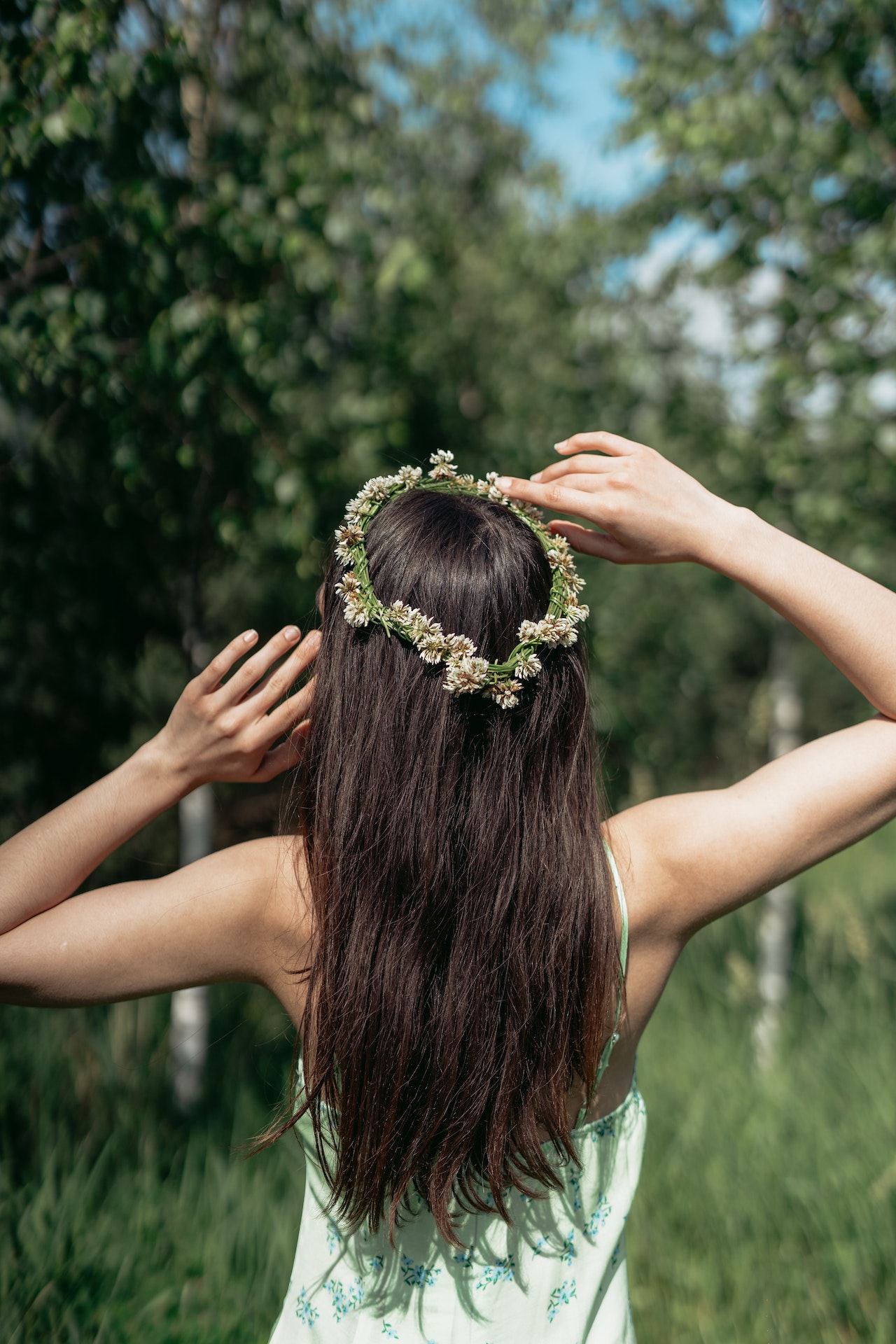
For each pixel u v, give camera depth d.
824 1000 3.25
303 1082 0.92
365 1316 0.96
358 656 0.88
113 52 1.87
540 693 0.88
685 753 5.68
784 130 2.50
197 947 0.86
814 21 2.46
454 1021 0.85
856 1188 2.29
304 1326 0.99
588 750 0.91
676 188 2.86
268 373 2.19
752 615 5.07
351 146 2.47
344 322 2.70
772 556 0.90
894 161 2.48
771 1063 2.95
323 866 0.87
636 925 0.90
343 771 0.87
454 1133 0.86
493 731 0.86
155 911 0.84
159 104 2.01
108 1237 2.04
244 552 2.55
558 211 3.64
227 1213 2.13
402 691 0.85
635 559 0.95
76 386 2.10
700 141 2.54
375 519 0.91
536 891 0.86
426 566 0.86
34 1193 2.09
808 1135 2.49
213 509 2.44
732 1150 2.45
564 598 0.89
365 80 2.77
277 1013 2.98
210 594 2.83
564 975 0.86
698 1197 2.30
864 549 2.88
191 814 2.51
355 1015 0.85
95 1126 2.35
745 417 3.03
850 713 6.14
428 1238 0.95
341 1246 0.97
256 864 0.89
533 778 0.87
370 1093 0.86
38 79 1.77
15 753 2.64
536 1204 0.95
